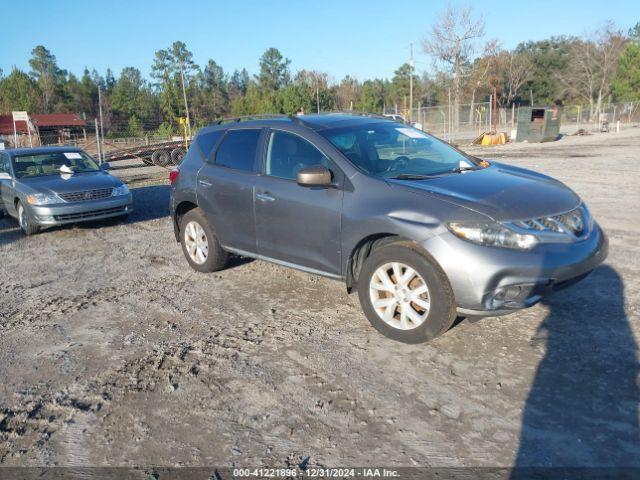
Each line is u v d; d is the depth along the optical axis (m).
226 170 5.43
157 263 6.73
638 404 3.14
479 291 3.57
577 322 4.25
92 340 4.46
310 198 4.52
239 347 4.18
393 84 87.69
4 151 10.15
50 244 8.23
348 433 3.04
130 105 85.69
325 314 4.75
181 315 4.91
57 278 6.33
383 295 4.16
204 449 2.96
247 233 5.23
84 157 10.40
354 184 4.29
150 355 4.11
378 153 4.66
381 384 3.52
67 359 4.12
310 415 3.22
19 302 5.53
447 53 48.50
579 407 3.15
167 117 77.62
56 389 3.67
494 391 3.36
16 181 9.23
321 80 79.38
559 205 3.92
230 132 5.60
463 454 2.81
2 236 9.12
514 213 3.67
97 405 3.45
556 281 3.62
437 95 72.56
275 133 5.06
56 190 8.75
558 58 73.62
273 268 6.13
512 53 70.00
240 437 3.05
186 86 83.38
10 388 3.72
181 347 4.23
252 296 5.29
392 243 4.00
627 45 63.75
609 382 3.38
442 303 3.72
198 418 3.25
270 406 3.34
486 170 4.68
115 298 5.48
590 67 66.69
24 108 78.06
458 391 3.39
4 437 3.16
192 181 5.82
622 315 4.34
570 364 3.62
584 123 48.50
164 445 3.02
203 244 5.94
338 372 3.70
